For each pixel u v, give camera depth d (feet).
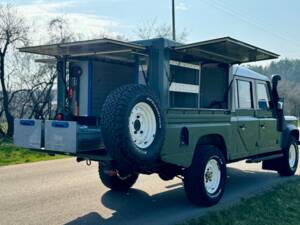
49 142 18.24
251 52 21.77
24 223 18.10
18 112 73.82
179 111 19.53
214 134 22.12
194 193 20.58
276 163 31.04
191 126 20.22
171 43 20.18
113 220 18.67
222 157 22.07
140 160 16.92
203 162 20.53
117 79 24.09
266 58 23.77
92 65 22.36
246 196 23.53
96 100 22.59
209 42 19.10
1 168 33.96
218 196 21.61
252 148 26.45
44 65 70.13
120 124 16.21
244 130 25.34
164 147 18.49
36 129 18.83
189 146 20.04
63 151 17.72
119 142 16.26
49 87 71.36
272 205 21.21
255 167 35.78
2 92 71.56
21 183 27.14
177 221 18.35
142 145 17.26
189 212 19.97
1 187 25.77
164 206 21.27
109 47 19.35
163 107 19.47
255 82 27.91
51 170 32.89
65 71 22.18
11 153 43.83
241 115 25.49
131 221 18.49
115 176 23.84
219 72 24.90
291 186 26.27
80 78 22.53
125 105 16.39
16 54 71.26
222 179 22.04
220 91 24.68
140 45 19.27
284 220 18.81
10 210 20.22
